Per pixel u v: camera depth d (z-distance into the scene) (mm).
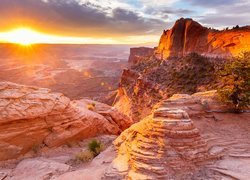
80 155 16125
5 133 15805
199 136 11805
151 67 80188
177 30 84375
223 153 12375
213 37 70750
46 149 17594
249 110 16766
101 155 15133
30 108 17156
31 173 13867
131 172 10992
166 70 68812
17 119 16188
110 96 92562
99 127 23344
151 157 11047
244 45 58781
